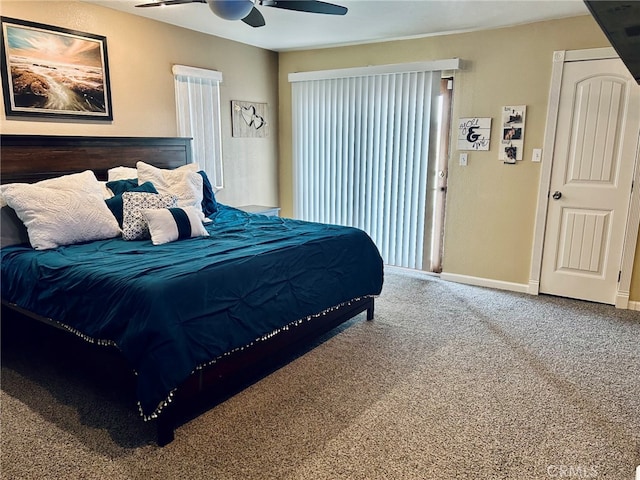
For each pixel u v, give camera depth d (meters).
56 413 2.19
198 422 2.12
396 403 2.30
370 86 4.61
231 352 2.23
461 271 4.43
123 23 3.60
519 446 1.97
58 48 3.21
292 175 5.38
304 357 2.81
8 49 2.97
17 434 2.03
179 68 4.00
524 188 3.99
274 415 2.19
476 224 4.27
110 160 3.53
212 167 4.54
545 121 3.81
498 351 2.91
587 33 3.53
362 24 3.87
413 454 1.91
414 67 4.26
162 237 2.81
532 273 4.07
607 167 3.62
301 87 5.08
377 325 3.34
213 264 2.28
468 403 2.30
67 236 2.74
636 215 3.55
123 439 1.99
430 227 4.58
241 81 4.74
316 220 5.30
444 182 4.45
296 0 2.54
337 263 3.02
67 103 3.31
